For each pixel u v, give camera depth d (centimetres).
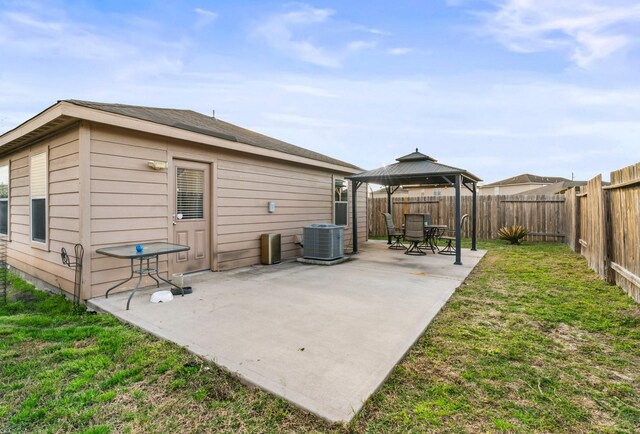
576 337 298
